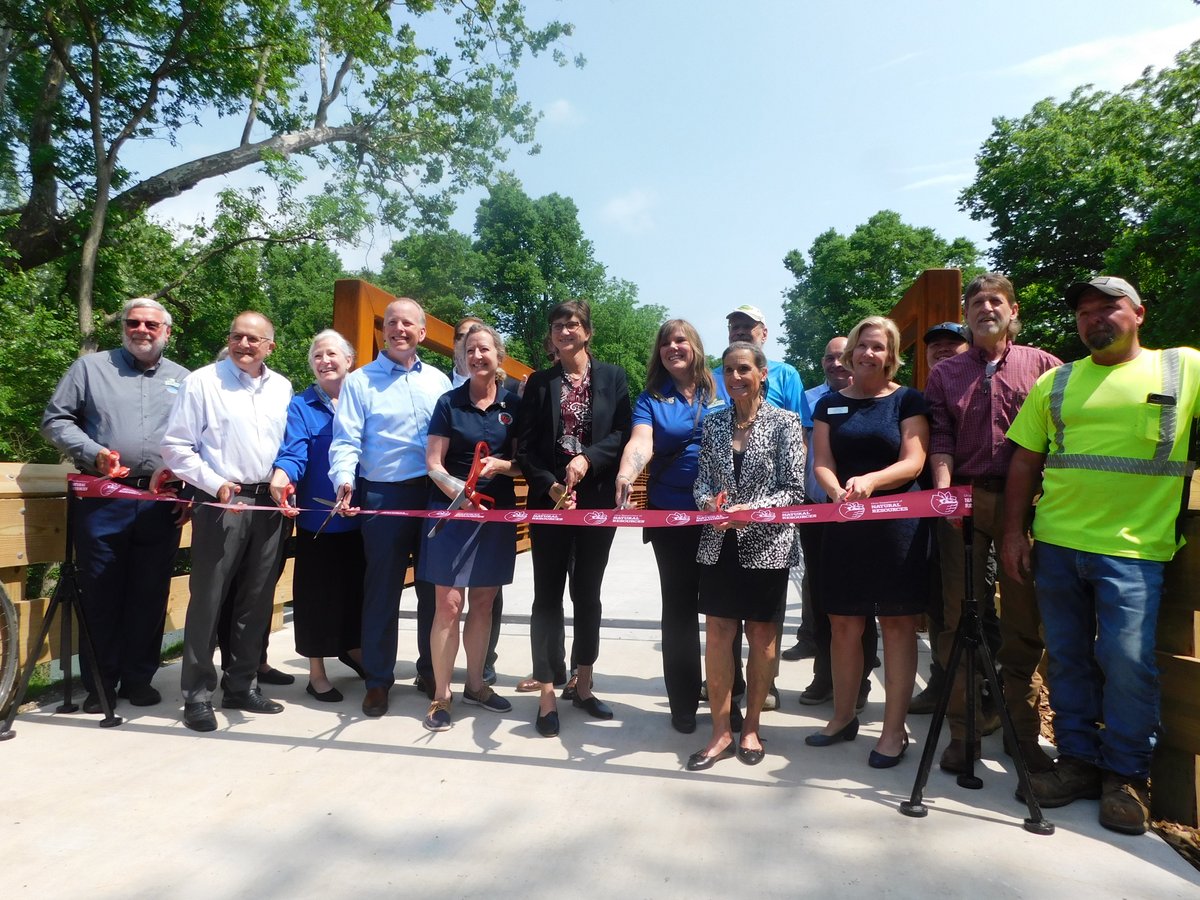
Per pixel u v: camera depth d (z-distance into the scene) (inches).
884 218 1531.7
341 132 759.7
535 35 798.5
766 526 123.5
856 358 129.7
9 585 154.9
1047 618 114.3
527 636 227.5
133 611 154.6
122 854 92.6
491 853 94.1
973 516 127.8
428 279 1712.6
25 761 123.3
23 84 624.1
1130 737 104.7
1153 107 1078.4
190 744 132.1
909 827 102.7
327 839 97.2
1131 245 872.3
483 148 816.9
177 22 624.1
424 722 142.3
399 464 153.2
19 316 510.3
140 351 155.6
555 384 146.0
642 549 457.1
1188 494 108.1
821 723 149.1
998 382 128.3
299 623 161.0
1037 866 92.4
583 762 125.7
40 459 522.0
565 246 1925.4
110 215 606.2
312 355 167.9
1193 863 98.7
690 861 92.6
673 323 143.3
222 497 139.9
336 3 652.1
